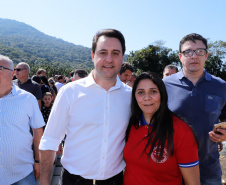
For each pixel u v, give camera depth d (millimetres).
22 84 3881
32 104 2217
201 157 2047
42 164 1587
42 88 4734
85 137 1604
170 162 1521
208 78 2098
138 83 1664
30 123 2246
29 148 2191
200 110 2033
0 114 1965
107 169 1618
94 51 1671
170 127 1521
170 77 2344
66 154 1692
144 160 1559
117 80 1806
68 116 1658
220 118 2299
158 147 1516
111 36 1604
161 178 1555
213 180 2096
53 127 1606
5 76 1997
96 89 1643
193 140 1498
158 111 1607
